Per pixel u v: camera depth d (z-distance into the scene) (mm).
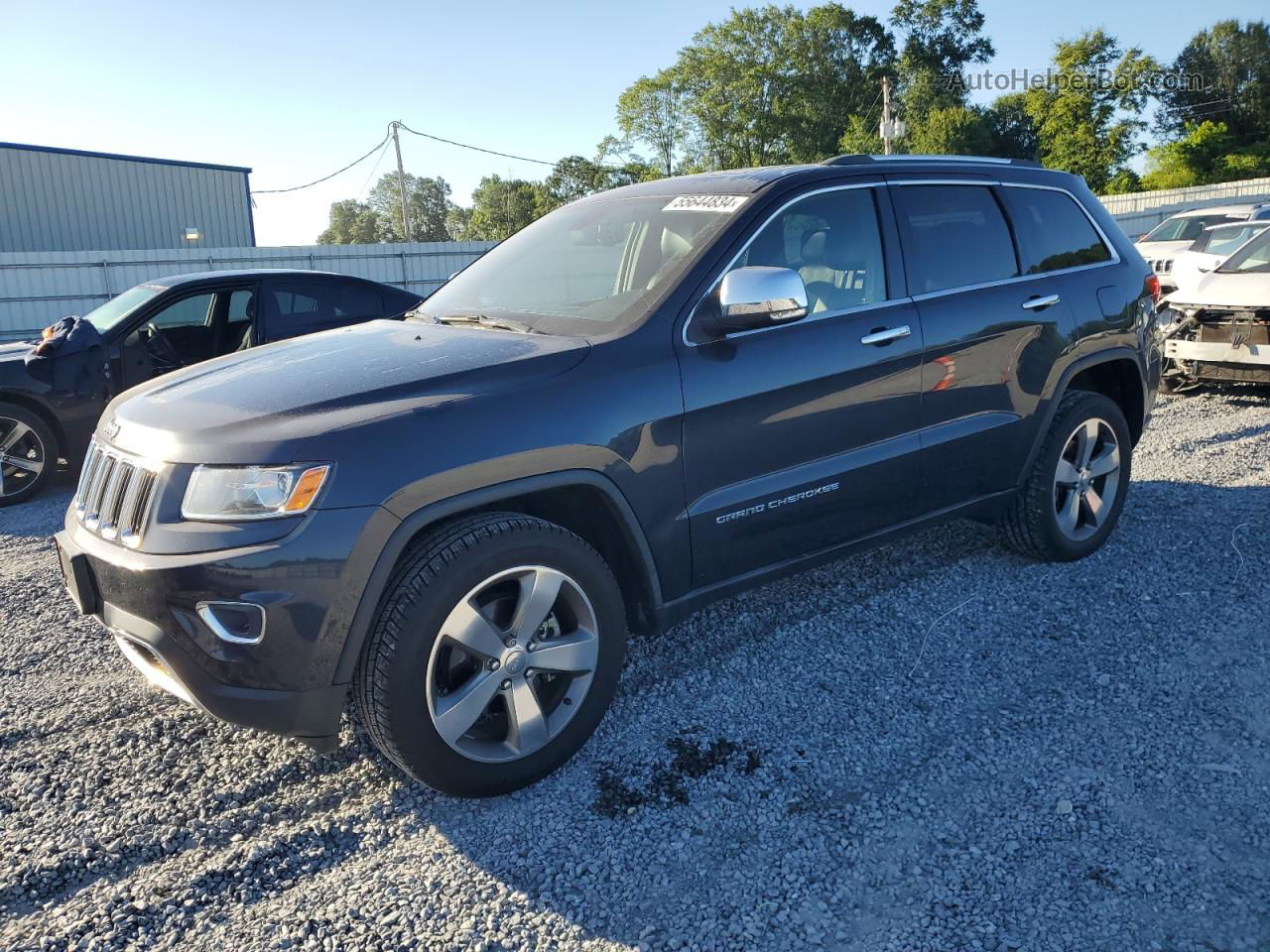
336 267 23656
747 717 3152
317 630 2400
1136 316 4445
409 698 2506
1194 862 2354
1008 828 2518
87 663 3766
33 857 2545
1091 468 4285
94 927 2273
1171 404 7973
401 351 3002
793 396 3219
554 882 2396
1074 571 4242
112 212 32375
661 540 2979
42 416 6859
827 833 2539
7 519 6363
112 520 2646
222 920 2293
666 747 2990
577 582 2787
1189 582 4047
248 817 2717
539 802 2734
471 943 2193
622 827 2604
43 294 21484
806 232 3408
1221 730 2939
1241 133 66500
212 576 2357
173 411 2713
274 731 2467
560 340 2979
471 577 2564
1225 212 12625
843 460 3406
